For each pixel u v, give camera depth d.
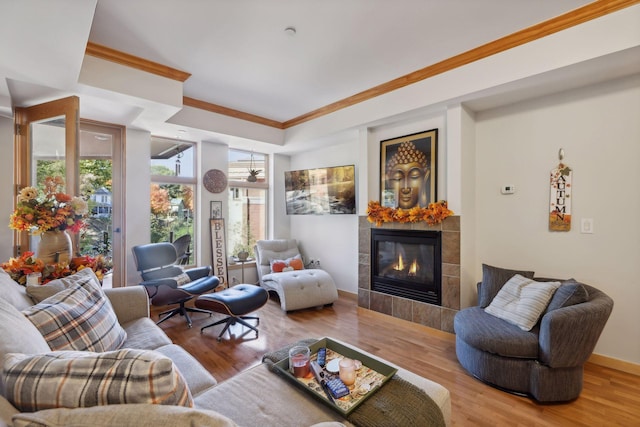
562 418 1.75
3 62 1.90
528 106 2.73
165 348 1.72
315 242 4.88
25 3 1.36
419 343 2.77
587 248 2.45
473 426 1.68
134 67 2.51
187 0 1.81
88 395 0.72
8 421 0.73
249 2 1.84
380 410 1.20
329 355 1.64
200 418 0.70
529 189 2.74
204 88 3.18
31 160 2.55
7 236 2.55
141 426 0.67
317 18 2.01
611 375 2.21
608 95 2.35
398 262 3.36
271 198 5.22
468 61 2.53
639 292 2.23
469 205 2.94
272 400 1.26
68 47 1.74
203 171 4.31
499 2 1.89
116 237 3.51
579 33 2.02
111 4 1.83
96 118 3.19
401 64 2.70
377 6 1.90
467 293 2.90
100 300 1.73
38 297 1.60
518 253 2.80
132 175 3.59
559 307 2.01
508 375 1.98
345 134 3.88
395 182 3.39
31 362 0.79
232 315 2.81
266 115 4.14
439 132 3.04
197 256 4.34
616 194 2.32
